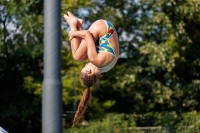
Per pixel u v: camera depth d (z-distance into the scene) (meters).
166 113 24.69
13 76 25.34
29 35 24.44
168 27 25.41
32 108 25.20
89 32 6.46
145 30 25.36
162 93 25.97
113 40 6.51
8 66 25.42
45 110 8.11
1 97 25.34
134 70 25.83
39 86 25.33
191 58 26.72
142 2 26.17
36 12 25.33
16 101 25.12
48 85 8.09
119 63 26.88
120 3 26.77
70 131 23.31
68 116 26.25
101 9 26.78
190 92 26.36
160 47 24.94
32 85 25.27
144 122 25.11
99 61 6.38
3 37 23.98
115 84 25.95
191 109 26.98
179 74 27.19
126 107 27.45
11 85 25.28
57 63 8.12
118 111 27.36
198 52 26.62
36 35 24.31
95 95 26.97
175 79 26.98
